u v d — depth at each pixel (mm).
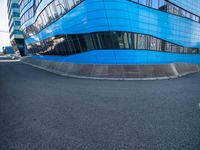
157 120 4340
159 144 3109
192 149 2939
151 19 18203
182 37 24469
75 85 9758
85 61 17875
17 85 9562
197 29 28422
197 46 29047
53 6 22875
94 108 5355
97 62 16609
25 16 42406
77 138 3336
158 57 19766
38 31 33219
